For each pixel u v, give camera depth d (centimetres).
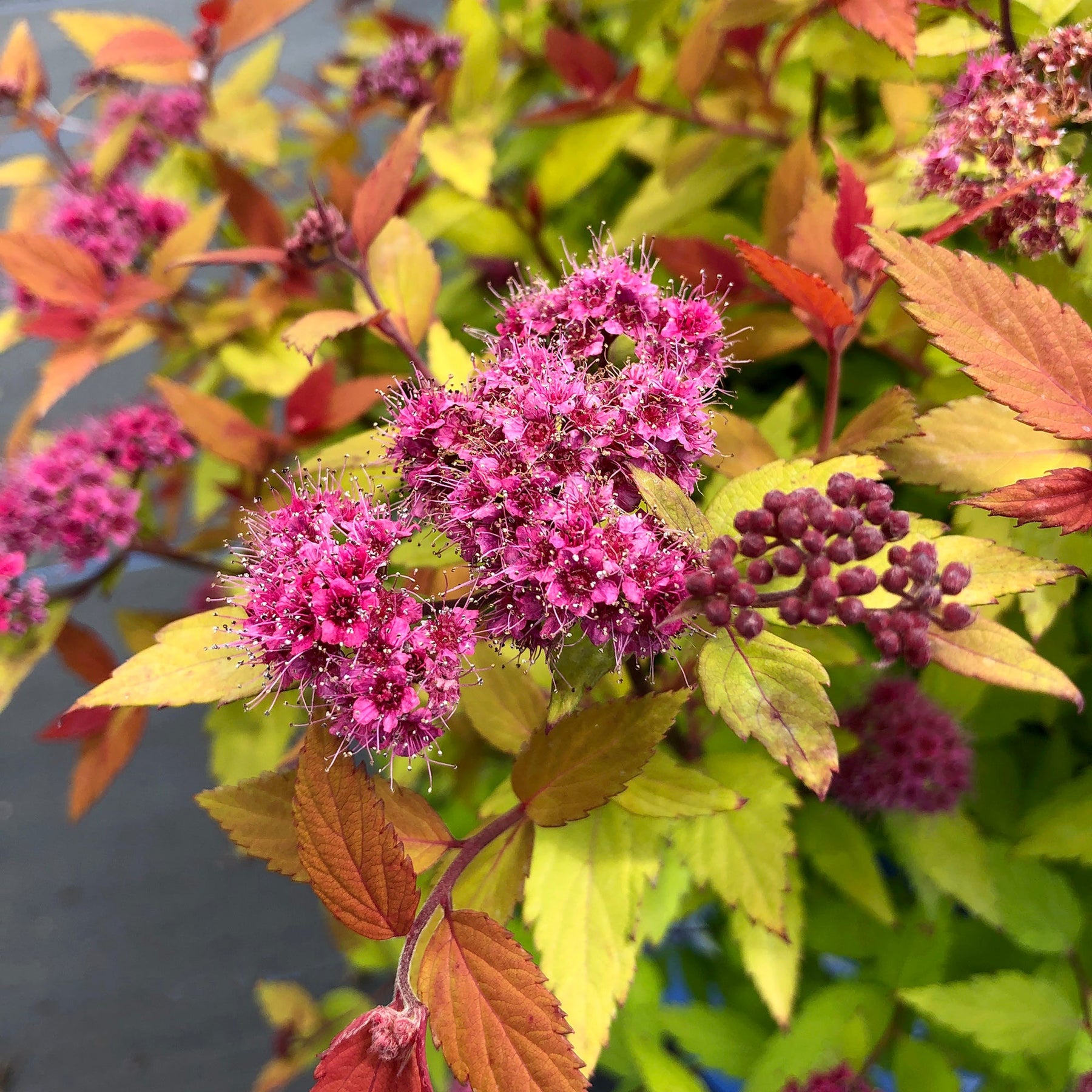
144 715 28
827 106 29
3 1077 45
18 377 56
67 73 52
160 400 30
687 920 28
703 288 22
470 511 17
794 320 22
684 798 19
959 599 17
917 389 24
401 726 17
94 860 50
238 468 32
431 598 18
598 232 31
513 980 16
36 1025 46
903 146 23
